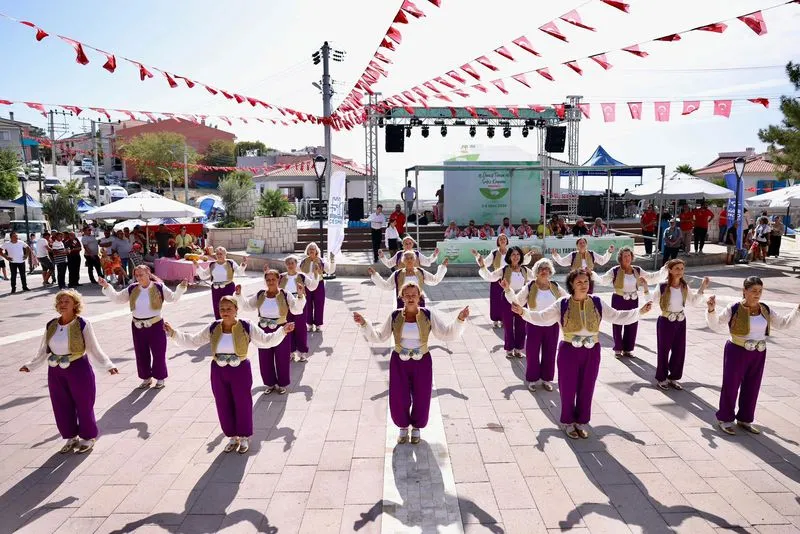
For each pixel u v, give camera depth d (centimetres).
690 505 423
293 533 398
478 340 894
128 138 5378
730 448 516
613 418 587
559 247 1573
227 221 2473
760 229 1789
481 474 474
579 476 468
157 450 534
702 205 1777
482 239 1558
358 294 1323
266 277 663
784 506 421
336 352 852
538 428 566
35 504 443
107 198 4278
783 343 861
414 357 514
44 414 638
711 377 712
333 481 469
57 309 518
